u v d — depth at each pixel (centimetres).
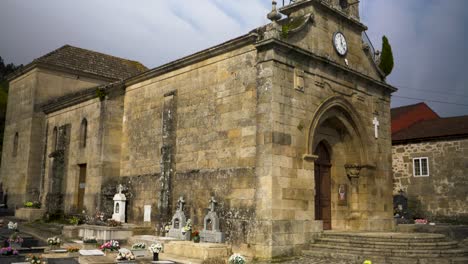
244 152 1625
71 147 2717
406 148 2784
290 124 1584
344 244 1520
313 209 1619
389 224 2047
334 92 1830
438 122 2886
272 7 1617
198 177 1809
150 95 2198
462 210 2491
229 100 1734
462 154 2530
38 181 3138
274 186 1484
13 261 1330
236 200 1616
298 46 1673
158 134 2103
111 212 2227
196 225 1773
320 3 1811
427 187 2653
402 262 1320
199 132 1852
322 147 1933
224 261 1336
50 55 3400
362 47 2081
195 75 1928
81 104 2677
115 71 3694
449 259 1333
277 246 1455
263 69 1581
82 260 1316
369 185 1972
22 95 3406
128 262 1269
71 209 2586
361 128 1964
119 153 2350
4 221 2648
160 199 1952
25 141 3222
